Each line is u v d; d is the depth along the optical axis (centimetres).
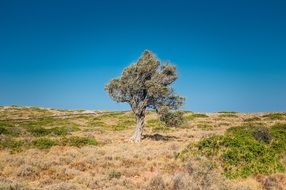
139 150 2778
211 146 2256
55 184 1680
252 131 2916
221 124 5891
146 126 6038
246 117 7294
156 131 5103
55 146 2983
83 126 5953
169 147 2995
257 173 1952
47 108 11056
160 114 3919
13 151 2722
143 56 3888
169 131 5047
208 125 5672
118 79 3844
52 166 2150
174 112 3950
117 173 1895
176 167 2064
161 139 3922
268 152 2178
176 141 3669
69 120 7262
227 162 2056
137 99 3816
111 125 6197
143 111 3788
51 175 1947
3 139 3238
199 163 1895
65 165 2208
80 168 2128
